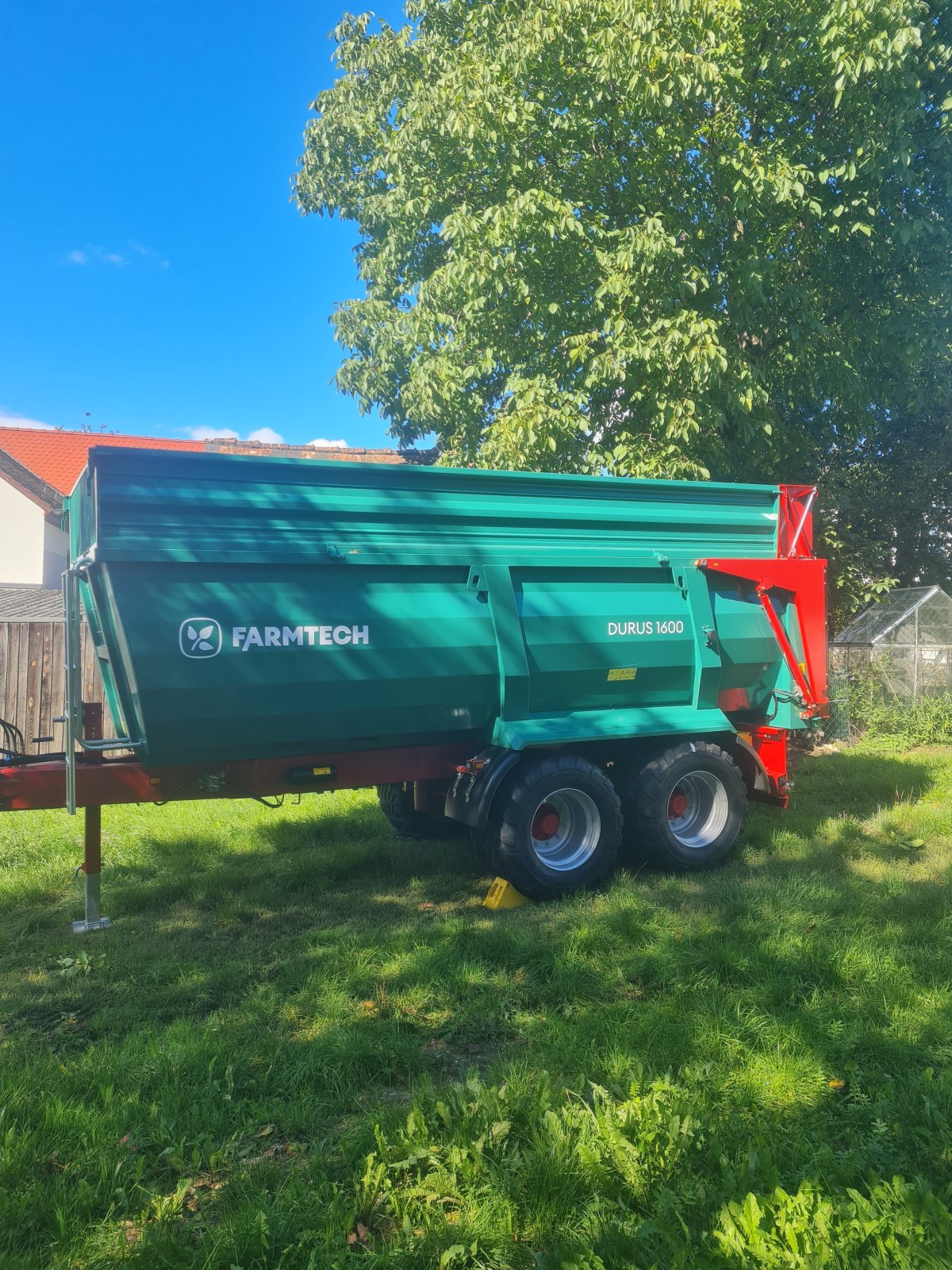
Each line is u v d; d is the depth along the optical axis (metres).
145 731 5.26
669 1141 3.00
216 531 5.45
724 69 10.77
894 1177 2.76
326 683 5.70
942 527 20.59
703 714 7.18
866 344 12.43
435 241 13.94
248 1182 3.00
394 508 6.04
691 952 4.81
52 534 26.36
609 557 6.84
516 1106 3.24
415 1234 2.72
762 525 7.74
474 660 6.21
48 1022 4.54
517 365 11.71
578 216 11.73
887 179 11.39
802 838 7.60
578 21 10.83
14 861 7.29
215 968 5.10
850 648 14.16
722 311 11.61
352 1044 3.91
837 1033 3.94
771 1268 2.44
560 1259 2.54
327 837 8.11
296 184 15.33
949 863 6.70
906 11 10.15
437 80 12.74
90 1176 3.05
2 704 10.96
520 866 6.14
